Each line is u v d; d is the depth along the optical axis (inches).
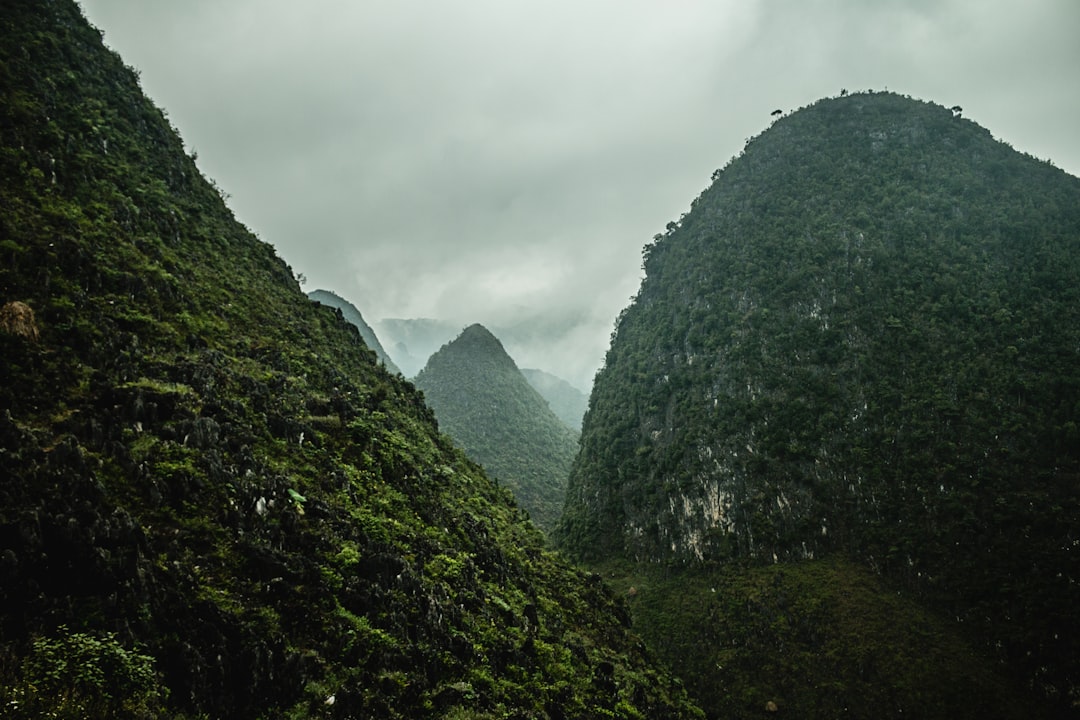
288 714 483.2
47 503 482.3
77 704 357.7
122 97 1759.4
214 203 1973.4
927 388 3211.1
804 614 2691.9
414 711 580.4
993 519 2677.2
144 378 810.8
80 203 1227.2
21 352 685.3
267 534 647.1
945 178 4367.6
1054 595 2374.5
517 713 673.0
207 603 497.4
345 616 615.8
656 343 4704.7
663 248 5590.6
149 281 1138.0
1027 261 3617.1
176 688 436.1
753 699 2456.9
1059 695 2170.3
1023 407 2960.1
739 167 5418.3
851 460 3191.4
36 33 1574.8
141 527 516.7
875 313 3604.8
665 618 2987.2
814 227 4271.7
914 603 2669.8
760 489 3316.9
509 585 1153.4
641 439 4320.9
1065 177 4355.3
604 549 3959.2
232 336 1237.1
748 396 3686.0
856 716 2282.2
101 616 429.1
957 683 2281.0
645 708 1120.8
